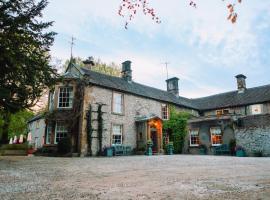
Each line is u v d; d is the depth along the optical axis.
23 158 14.60
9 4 10.70
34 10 11.64
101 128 19.16
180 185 5.59
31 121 27.86
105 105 20.03
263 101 24.84
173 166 10.15
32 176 7.30
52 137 18.75
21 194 4.78
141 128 21.83
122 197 4.42
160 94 26.80
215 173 7.70
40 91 12.62
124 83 23.70
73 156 17.36
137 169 9.11
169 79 30.81
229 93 30.83
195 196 4.41
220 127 22.39
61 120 18.78
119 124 20.75
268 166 9.69
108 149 18.81
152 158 15.12
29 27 11.56
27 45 11.41
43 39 12.05
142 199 4.25
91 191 5.02
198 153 23.44
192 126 24.59
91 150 18.22
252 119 19.80
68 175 7.53
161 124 22.98
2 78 11.09
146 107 23.73
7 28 10.75
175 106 26.88
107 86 20.23
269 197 4.16
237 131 20.52
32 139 26.47
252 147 19.23
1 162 11.71
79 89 19.06
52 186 5.64
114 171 8.52
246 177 6.73
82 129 18.16
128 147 20.78
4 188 5.42
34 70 11.25
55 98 19.38
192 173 7.76
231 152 20.91
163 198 4.30
